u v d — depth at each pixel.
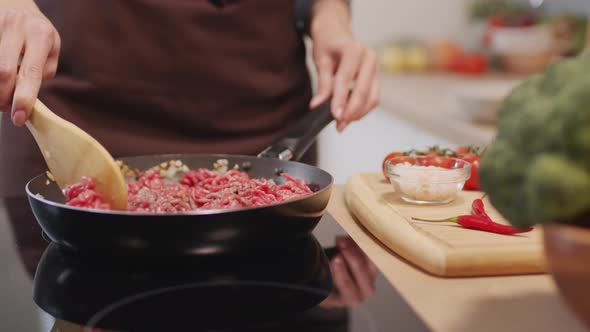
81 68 1.16
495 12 2.89
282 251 0.76
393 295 0.62
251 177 0.99
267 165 0.98
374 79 1.27
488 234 0.79
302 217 0.74
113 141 1.19
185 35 1.19
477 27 3.03
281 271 0.69
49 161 0.80
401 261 0.76
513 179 0.52
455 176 0.96
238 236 0.69
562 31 2.50
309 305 0.59
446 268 0.69
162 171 0.99
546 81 0.52
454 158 1.06
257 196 0.84
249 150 1.27
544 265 0.70
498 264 0.70
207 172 0.96
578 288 0.48
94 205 0.74
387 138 2.35
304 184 0.89
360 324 0.55
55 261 0.72
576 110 0.46
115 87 1.18
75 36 1.15
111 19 1.15
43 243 0.79
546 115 0.49
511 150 0.52
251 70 1.26
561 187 0.46
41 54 0.84
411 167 0.99
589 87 0.46
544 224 0.50
